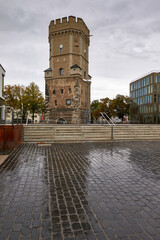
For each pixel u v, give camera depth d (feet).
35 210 10.39
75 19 128.47
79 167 19.65
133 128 51.19
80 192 13.03
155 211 10.48
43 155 25.84
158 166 20.27
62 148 32.27
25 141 39.22
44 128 44.75
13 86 135.64
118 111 179.42
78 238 8.03
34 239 7.93
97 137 45.11
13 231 8.47
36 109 138.51
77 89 126.72
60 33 130.21
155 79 168.35
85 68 141.18
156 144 38.19
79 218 9.62
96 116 191.01
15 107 132.67
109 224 9.12
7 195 12.34
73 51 128.26
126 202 11.55
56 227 8.81
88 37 144.36
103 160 22.99
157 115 166.61
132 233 8.43
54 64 133.39
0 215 9.82
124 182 15.19
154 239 8.03
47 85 136.67
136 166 20.22
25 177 16.14
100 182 15.14
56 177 16.28
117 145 36.47
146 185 14.57
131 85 211.82
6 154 26.32
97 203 11.35
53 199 11.84
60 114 131.13
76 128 47.14
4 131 31.19
